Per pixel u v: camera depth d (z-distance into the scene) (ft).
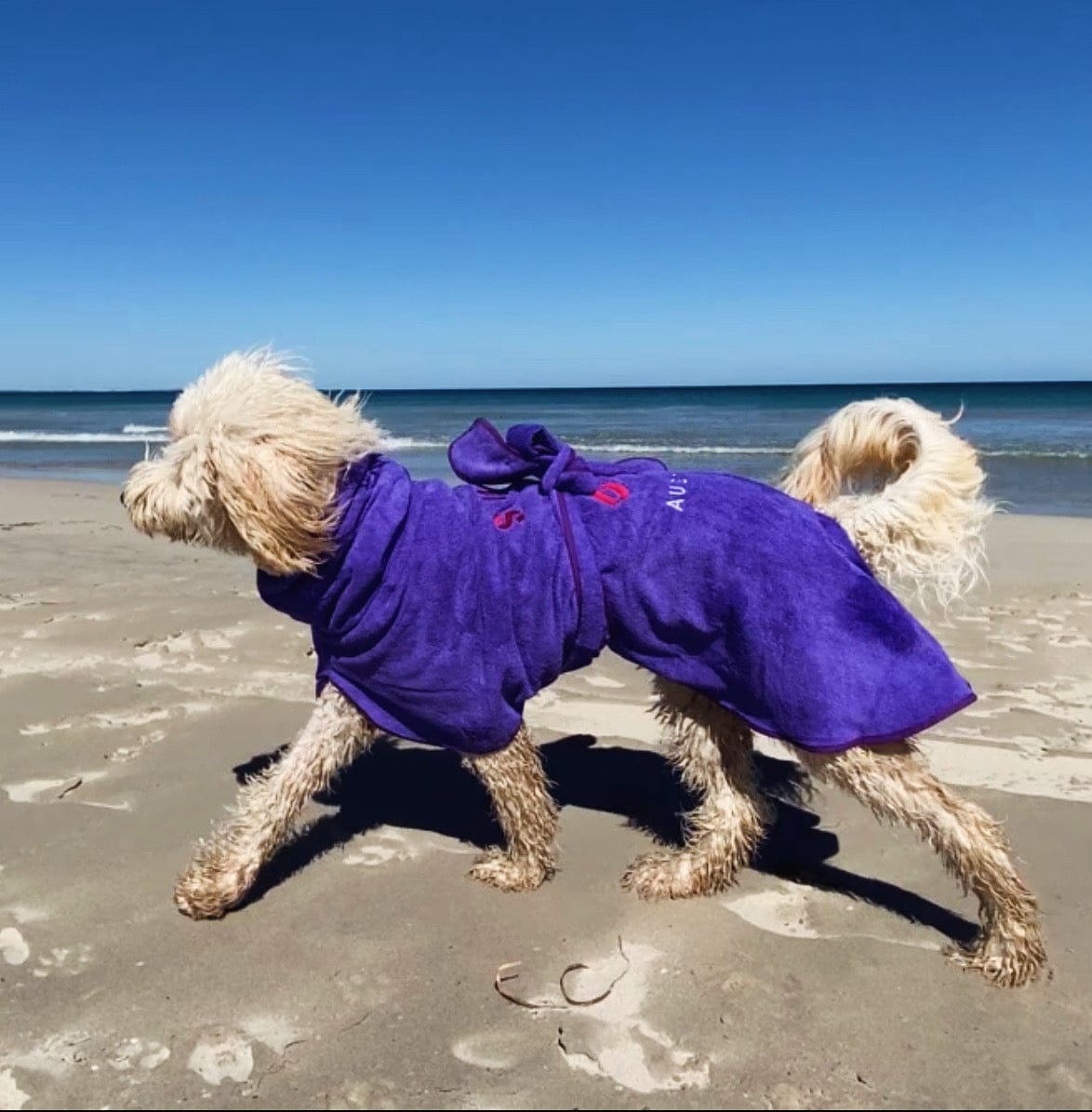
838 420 4.26
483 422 4.42
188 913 3.97
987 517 4.14
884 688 3.55
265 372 4.00
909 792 3.66
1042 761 5.36
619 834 4.74
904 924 3.97
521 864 4.26
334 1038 3.33
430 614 3.96
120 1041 3.31
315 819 4.82
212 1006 3.48
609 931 3.93
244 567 9.97
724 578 3.76
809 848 4.55
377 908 4.08
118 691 6.26
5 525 12.89
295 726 5.74
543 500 4.15
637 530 3.95
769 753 5.48
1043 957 3.66
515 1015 3.45
